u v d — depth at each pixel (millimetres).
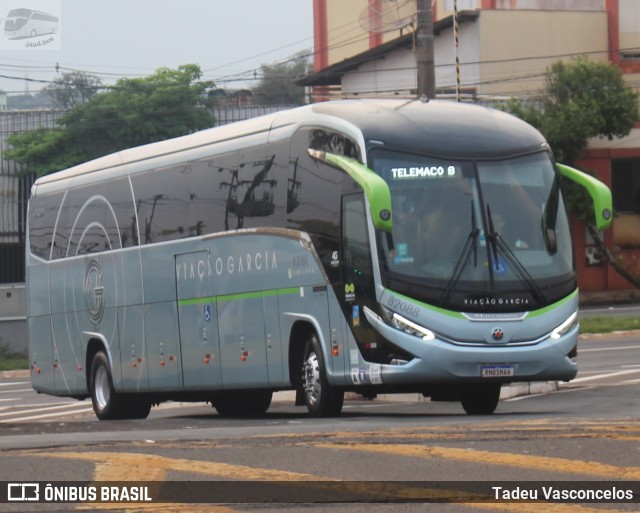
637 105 89062
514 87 97812
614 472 14758
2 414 44312
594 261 91812
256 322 30281
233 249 31250
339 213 27047
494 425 20438
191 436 20125
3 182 101500
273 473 14992
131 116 100125
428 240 26250
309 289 28094
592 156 91750
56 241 40938
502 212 26906
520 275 26625
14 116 103625
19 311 74438
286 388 29812
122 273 36625
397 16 58875
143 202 35719
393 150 26609
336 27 123875
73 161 100250
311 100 116062
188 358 33344
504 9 97938
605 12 99750
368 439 18141
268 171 30062
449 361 25797
